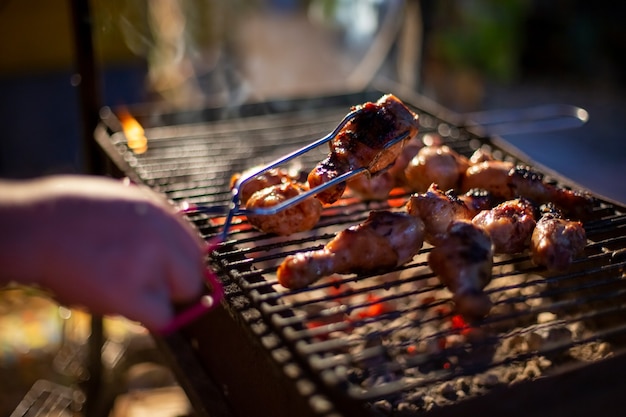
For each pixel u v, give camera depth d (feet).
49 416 10.32
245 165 9.50
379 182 7.57
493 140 9.25
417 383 4.57
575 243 6.00
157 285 3.94
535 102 24.62
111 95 17.99
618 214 7.08
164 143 10.30
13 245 3.67
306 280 5.54
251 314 5.24
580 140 21.77
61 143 18.80
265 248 6.27
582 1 27.17
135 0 17.16
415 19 15.26
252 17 38.19
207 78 23.91
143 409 10.50
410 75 15.62
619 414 4.96
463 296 5.22
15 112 17.97
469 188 7.45
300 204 6.40
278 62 28.91
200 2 24.04
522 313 5.30
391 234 5.83
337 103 12.08
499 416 4.58
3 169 18.51
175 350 7.23
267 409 5.20
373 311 8.44
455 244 5.51
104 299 3.82
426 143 8.92
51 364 11.53
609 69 26.96
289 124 11.28
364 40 28.78
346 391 4.35
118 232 3.83
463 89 23.66
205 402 6.31
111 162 9.17
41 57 17.34
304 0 41.39
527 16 27.40
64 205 3.80
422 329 7.80
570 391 4.72
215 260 6.06
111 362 11.10
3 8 16.01
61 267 3.75
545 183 7.14
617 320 6.52
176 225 4.10
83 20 9.37
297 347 4.60
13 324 12.59
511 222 6.26
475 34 23.95
